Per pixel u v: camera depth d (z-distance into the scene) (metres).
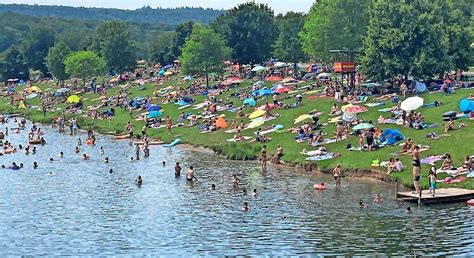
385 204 105.62
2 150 179.25
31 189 126.94
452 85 181.50
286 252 84.69
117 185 129.50
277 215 102.50
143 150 172.62
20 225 100.81
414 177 107.25
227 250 86.25
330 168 131.75
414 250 83.25
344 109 153.88
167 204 112.25
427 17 187.75
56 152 175.12
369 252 83.31
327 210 104.00
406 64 188.12
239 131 174.50
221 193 119.44
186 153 166.00
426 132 139.00
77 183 132.25
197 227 97.38
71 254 86.31
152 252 86.44
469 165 115.38
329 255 82.88
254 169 140.88
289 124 168.88
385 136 137.38
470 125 138.12
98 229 97.81
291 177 130.62
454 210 100.12
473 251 82.00
